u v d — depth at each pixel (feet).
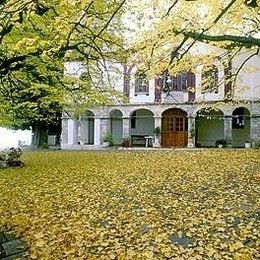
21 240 23.04
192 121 112.27
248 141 109.91
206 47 51.75
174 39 33.40
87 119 128.26
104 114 120.47
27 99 55.36
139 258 19.48
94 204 32.50
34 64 39.17
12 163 62.80
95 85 56.39
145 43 34.40
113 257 19.70
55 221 27.04
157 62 36.47
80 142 126.41
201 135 118.83
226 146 109.09
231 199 33.09
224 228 24.17
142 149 106.11
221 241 21.80
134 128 124.26
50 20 29.12
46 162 70.49
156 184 42.32
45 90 51.72
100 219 27.35
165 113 117.29
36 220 27.45
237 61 100.78
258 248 20.48
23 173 54.54
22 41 26.32
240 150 92.73
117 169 57.16
